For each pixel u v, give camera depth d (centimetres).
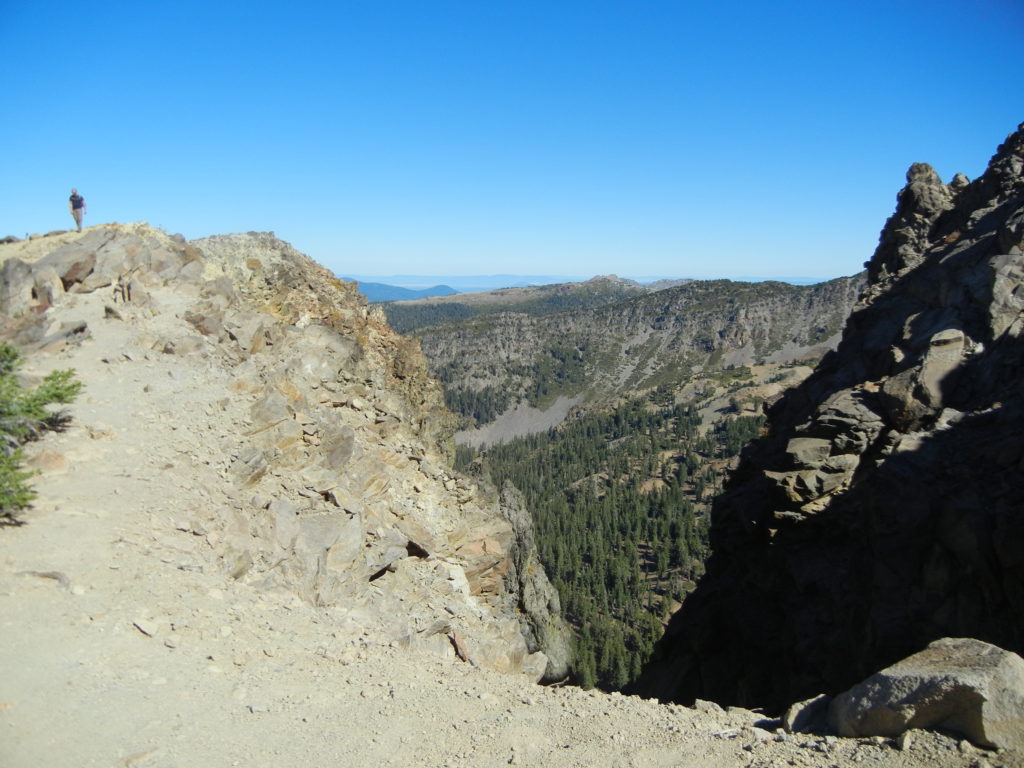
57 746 968
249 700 1200
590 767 1065
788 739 1095
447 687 1420
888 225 3922
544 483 17512
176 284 2734
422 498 2875
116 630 1259
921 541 2056
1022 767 846
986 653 993
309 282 3438
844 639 2295
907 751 938
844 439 2605
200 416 2142
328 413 2628
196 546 1638
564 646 3594
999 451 2006
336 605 1902
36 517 1476
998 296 2450
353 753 1099
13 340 2059
